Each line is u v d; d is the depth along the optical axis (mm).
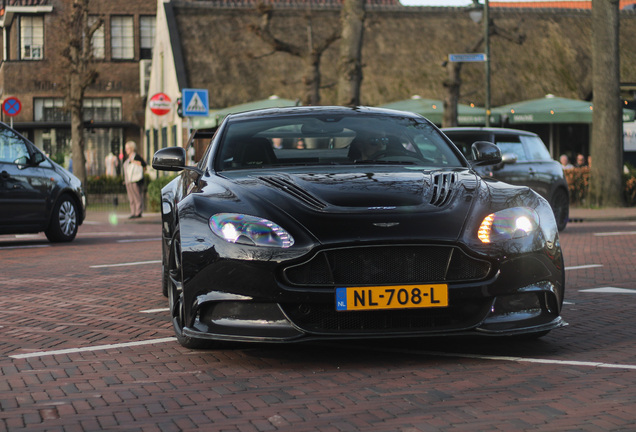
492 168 14484
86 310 7730
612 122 23938
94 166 44875
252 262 5105
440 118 27875
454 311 5223
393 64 33344
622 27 36969
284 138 6621
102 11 44344
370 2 41812
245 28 33594
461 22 35156
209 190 5758
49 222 14289
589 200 24172
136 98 44531
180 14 33938
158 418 4227
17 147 13781
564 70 34438
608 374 4965
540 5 47719
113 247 13805
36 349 6055
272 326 5129
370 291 5062
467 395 4531
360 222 5133
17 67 43938
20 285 9453
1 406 4496
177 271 5699
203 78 31922
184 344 5828
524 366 5207
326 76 32406
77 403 4539
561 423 3996
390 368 5207
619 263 10828
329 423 4078
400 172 6008
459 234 5152
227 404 4465
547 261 5371
